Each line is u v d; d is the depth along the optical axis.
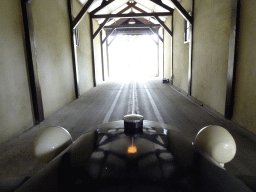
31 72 3.66
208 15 4.91
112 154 0.81
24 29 3.53
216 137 1.18
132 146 0.86
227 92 3.63
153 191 0.63
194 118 4.02
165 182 0.66
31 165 2.18
